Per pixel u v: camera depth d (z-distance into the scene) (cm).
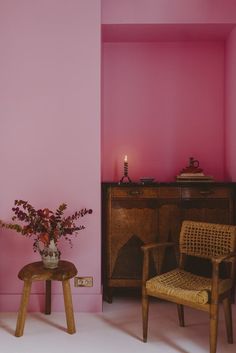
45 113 290
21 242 291
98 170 291
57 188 291
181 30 322
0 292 290
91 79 290
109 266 303
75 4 288
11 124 289
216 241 251
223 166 351
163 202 302
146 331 240
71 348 231
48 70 289
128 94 351
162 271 302
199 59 352
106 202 304
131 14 307
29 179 291
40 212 255
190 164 332
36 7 288
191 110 350
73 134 290
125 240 303
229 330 237
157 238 302
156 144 351
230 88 329
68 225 258
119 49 351
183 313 267
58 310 289
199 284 239
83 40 289
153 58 350
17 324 247
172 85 351
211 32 328
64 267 256
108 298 310
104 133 351
